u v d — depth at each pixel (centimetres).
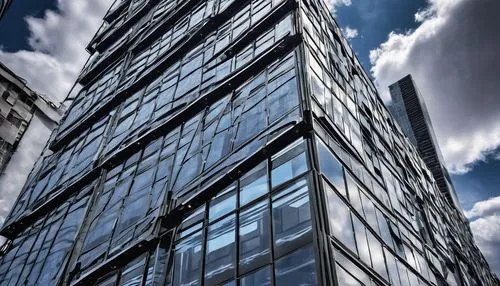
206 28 2467
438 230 2745
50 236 2148
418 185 2881
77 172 2453
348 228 1173
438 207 3325
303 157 1223
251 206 1252
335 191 1212
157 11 3631
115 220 1794
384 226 1520
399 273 1421
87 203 2102
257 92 1647
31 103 4459
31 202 2672
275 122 1402
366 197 1479
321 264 945
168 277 1322
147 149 2069
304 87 1424
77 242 1880
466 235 4331
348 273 1029
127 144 2230
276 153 1330
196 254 1302
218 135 1647
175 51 2559
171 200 1565
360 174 1552
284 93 1485
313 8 2175
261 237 1141
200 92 1986
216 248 1249
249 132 1483
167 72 2545
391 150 2464
